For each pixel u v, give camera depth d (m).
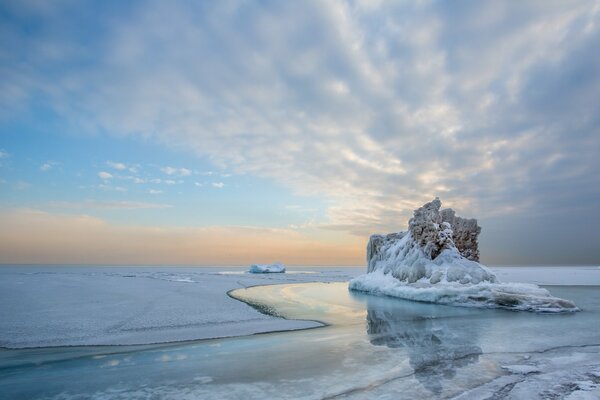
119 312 19.06
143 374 9.64
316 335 14.76
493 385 8.62
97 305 21.31
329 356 11.35
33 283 36.03
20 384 9.00
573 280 52.81
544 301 22.17
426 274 30.41
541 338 14.05
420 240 32.72
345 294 33.84
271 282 49.22
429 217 32.56
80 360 11.02
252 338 14.12
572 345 12.84
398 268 33.41
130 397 8.08
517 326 16.80
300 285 45.28
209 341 13.57
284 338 14.15
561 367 10.09
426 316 20.14
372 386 8.59
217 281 47.84
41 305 21.00
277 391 8.30
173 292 29.97
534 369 9.89
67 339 13.52
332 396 7.97
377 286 34.06
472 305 24.38
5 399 8.07
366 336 14.55
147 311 19.62
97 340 13.48
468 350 12.12
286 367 10.16
